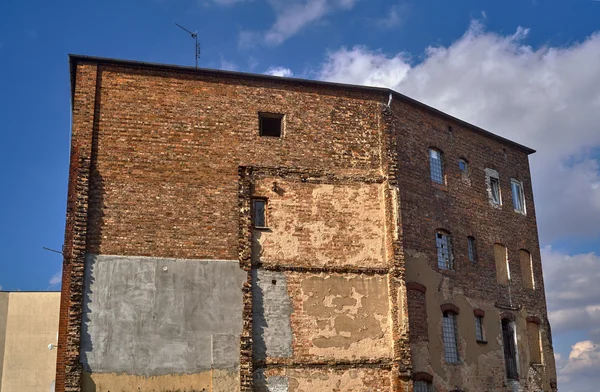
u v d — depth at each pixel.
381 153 26.95
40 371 42.56
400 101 28.72
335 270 24.89
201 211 23.80
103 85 24.09
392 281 25.30
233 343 22.83
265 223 24.69
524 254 34.25
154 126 24.17
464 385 28.06
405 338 24.64
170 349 22.23
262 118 25.95
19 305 43.47
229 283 23.36
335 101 26.89
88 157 23.09
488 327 30.41
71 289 21.72
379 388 24.30
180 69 24.91
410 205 27.80
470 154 32.31
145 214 23.23
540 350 33.25
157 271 22.80
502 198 33.69
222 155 24.62
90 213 22.72
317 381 23.56
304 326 23.92
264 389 22.89
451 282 28.92
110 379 21.47
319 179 25.70
